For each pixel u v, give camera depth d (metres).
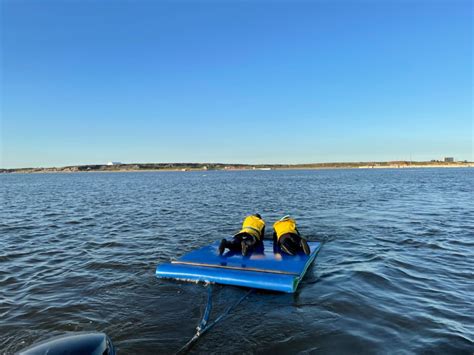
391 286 4.05
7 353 2.68
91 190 23.88
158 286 4.07
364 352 2.61
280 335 2.88
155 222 9.16
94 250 6.01
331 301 3.59
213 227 8.34
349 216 9.98
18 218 10.18
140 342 2.79
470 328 3.00
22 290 4.05
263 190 21.95
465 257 5.34
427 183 27.17
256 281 3.90
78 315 3.32
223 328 3.01
